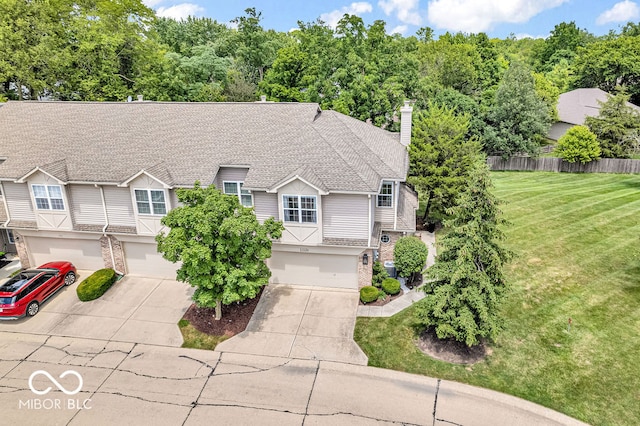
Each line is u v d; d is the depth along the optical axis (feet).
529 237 87.40
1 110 89.20
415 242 70.74
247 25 192.54
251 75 193.77
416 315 56.03
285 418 45.93
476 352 55.06
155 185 68.90
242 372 53.16
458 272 49.85
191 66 172.86
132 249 75.05
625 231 88.48
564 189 120.26
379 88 128.88
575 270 73.87
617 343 55.42
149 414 46.70
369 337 59.00
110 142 78.48
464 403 47.52
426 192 88.12
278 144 73.56
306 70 141.79
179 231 56.29
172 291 71.46
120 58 138.51
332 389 50.03
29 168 73.20
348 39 149.59
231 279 56.39
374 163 71.26
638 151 144.25
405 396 48.70
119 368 54.08
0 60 111.14
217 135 77.61
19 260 81.61
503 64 227.61
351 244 66.18
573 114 172.45
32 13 118.11
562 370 51.49
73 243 76.89
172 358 55.93
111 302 68.64
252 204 69.92
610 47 201.67
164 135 79.05
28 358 56.08
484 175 50.31
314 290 70.95
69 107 88.79
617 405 46.26
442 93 143.23
